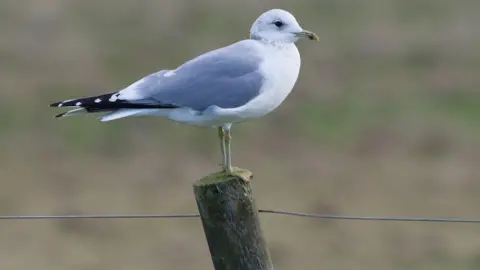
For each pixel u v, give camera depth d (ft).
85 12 83.15
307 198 48.67
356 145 56.49
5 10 82.74
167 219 46.60
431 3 86.07
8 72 67.72
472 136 57.67
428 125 59.57
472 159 53.98
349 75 68.23
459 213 46.88
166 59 71.20
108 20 80.64
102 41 75.20
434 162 53.72
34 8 83.41
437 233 45.01
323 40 76.23
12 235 44.60
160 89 24.29
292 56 25.09
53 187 50.06
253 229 21.88
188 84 24.27
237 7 83.82
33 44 74.02
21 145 55.88
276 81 24.64
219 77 24.32
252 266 21.99
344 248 43.50
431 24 79.97
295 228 45.52
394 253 42.75
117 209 47.19
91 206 47.55
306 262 41.86
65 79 66.49
